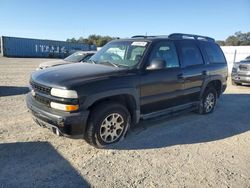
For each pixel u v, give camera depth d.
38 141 4.59
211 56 6.72
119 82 4.36
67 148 4.37
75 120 3.90
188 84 5.80
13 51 39.84
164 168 3.87
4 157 3.96
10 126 5.31
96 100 4.09
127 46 5.28
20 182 3.33
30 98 4.59
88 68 4.63
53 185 3.30
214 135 5.36
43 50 43.16
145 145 4.65
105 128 4.37
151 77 4.86
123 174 3.64
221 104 8.23
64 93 3.88
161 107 5.27
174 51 5.55
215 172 3.82
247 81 12.10
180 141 4.93
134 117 4.80
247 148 4.77
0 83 11.32
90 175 3.58
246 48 20.05
